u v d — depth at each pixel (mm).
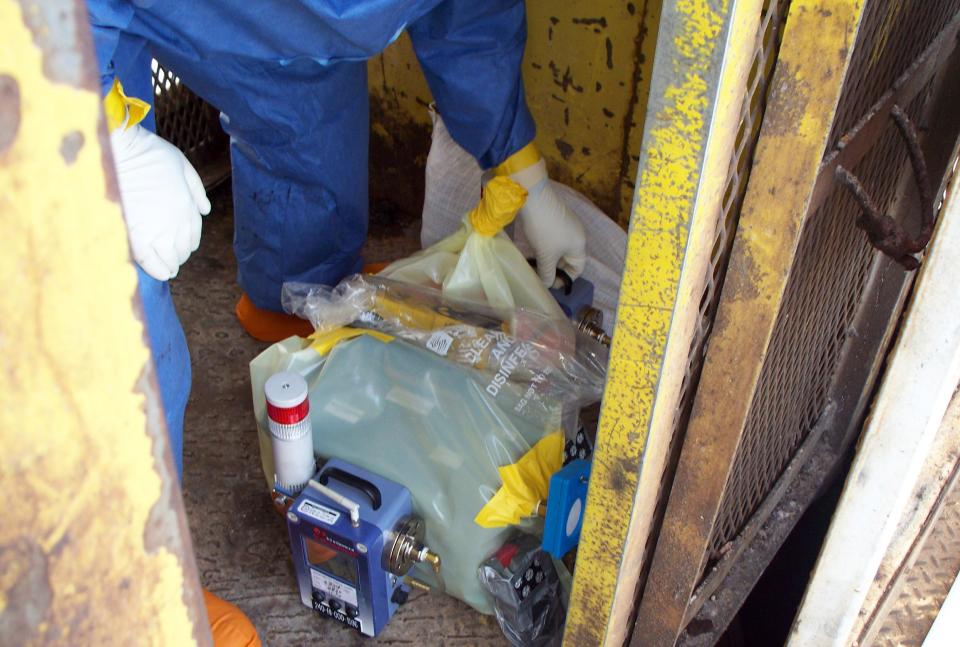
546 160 2445
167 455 316
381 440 1675
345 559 1557
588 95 2254
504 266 1966
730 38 722
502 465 1627
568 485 1479
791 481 1821
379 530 1532
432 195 2359
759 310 934
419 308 1891
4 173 225
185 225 1377
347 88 1885
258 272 2211
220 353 2320
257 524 1896
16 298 236
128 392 286
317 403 1734
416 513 1636
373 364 1787
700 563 1224
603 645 1282
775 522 1721
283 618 1711
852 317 1753
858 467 1023
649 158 814
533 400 1732
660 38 749
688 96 764
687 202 818
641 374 955
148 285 1415
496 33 1716
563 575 1685
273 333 2340
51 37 229
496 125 1833
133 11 1188
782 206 853
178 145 2750
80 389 265
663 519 1213
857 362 1795
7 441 244
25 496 256
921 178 1179
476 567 1602
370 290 1911
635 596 1349
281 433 1587
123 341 278
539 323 1854
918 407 946
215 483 1983
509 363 1764
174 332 1557
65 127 239
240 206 2109
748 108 849
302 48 1335
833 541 1103
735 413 1029
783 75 783
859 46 985
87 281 258
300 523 1557
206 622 379
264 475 1996
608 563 1160
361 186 2127
